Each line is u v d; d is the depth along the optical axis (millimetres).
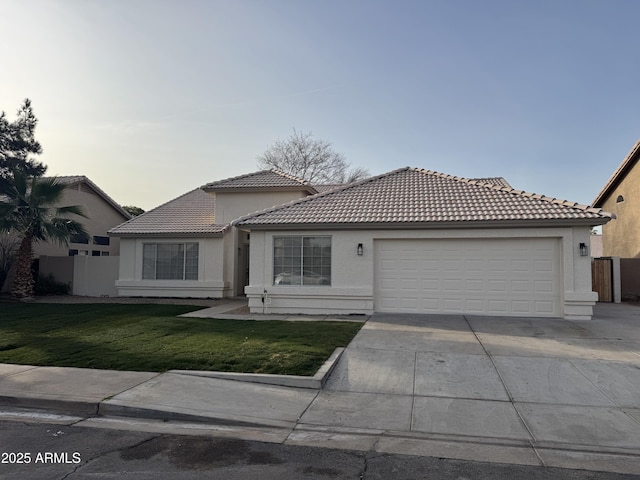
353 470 4773
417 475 4668
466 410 6496
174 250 21156
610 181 23922
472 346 9805
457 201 14773
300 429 5945
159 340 10422
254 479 4547
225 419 6160
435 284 14109
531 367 8344
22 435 5703
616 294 18969
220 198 21625
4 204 18984
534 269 13531
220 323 12727
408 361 8750
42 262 22828
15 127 22906
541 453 5223
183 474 4637
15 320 13742
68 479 4496
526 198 14414
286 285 14828
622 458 5109
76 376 7863
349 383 7633
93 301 19562
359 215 14484
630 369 8188
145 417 6391
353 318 13492
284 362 8352
